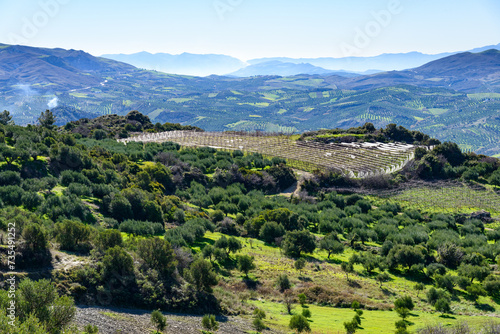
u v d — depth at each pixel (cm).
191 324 5028
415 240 11362
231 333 4997
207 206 13725
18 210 7144
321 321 6016
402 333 5141
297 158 19850
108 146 17588
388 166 18600
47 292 3778
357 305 6969
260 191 15925
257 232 11269
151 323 4603
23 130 13788
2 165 10462
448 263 9756
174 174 15512
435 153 19288
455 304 7444
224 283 7369
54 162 11719
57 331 3656
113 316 4672
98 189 10938
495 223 13325
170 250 6212
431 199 15375
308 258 9831
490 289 7988
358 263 9431
